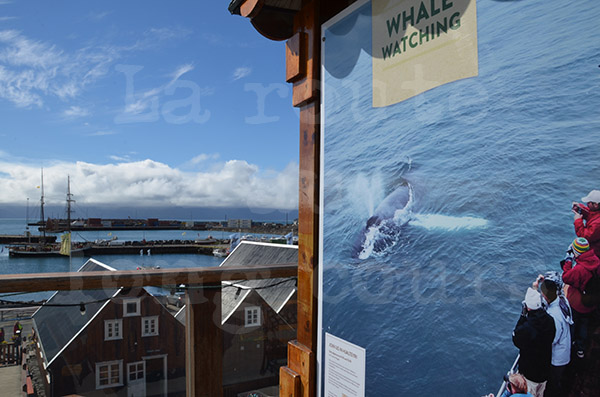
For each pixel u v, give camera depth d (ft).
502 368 2.86
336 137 4.90
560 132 2.51
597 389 2.29
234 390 6.67
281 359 7.15
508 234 2.82
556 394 2.52
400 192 3.88
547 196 2.58
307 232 5.38
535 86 2.66
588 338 2.35
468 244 3.14
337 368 4.71
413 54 3.75
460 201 3.22
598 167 2.31
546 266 2.59
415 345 3.63
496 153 2.92
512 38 2.82
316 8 5.20
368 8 4.39
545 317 2.57
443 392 3.34
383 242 4.07
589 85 2.36
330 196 4.99
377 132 4.21
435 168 3.47
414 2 3.74
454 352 3.24
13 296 5.12
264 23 5.53
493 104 2.95
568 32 2.47
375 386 4.12
